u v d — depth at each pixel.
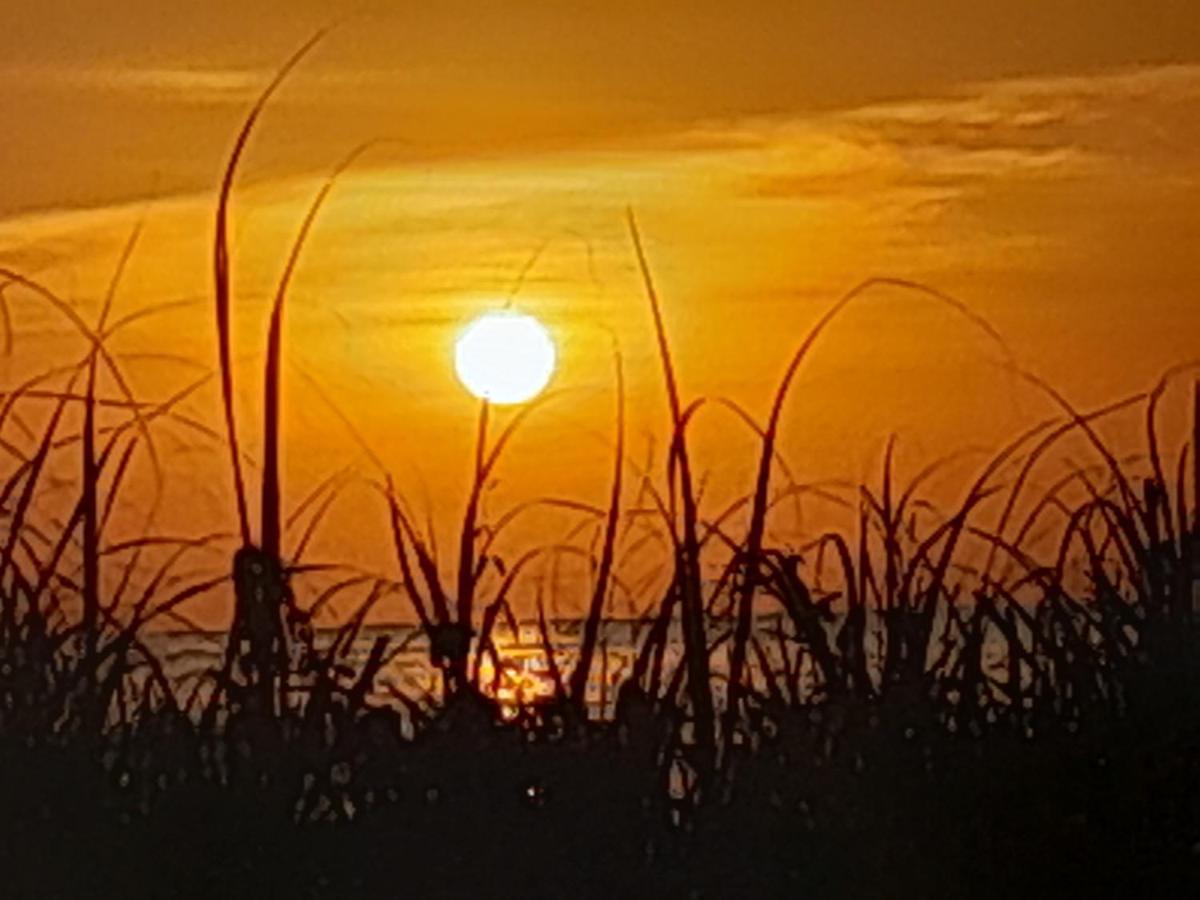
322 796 2.98
